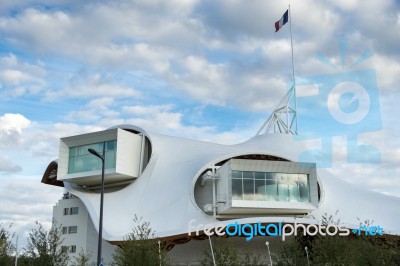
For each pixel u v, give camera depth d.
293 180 55.44
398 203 62.12
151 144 65.94
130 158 64.31
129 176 63.69
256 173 54.53
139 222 56.09
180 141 69.06
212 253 44.50
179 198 56.84
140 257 37.34
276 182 54.78
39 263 35.81
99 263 32.59
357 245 42.41
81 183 67.69
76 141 66.31
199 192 58.47
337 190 62.03
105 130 63.62
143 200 59.75
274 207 53.22
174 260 55.81
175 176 60.78
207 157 60.56
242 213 54.62
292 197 54.75
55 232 38.94
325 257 39.72
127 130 69.50
